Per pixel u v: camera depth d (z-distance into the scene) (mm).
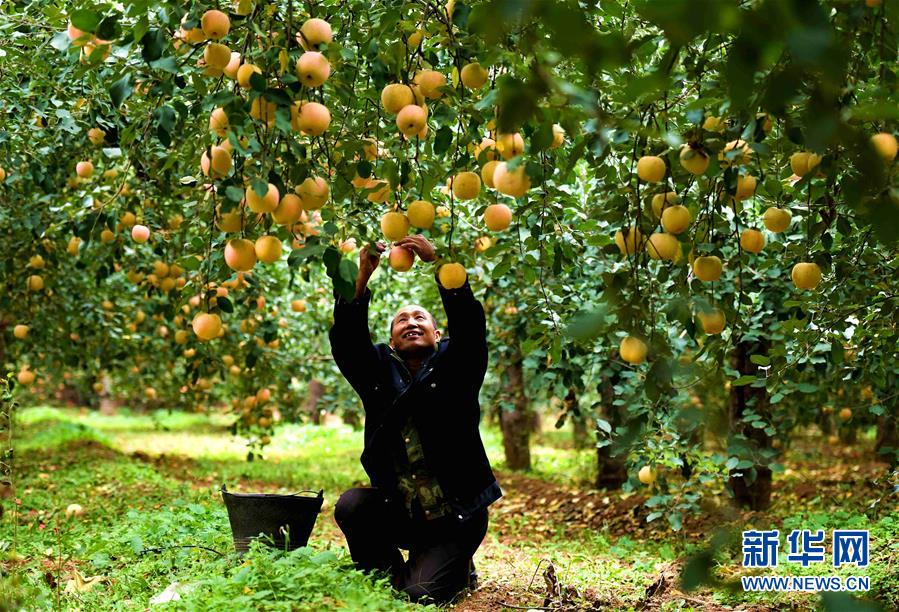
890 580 3838
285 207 2535
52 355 8219
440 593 3764
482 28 1460
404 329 4105
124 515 5855
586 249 4699
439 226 3643
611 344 4934
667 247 2643
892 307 3699
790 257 3742
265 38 2619
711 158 2484
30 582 3812
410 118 2713
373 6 3062
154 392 9609
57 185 5531
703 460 5109
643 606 3807
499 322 7375
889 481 4621
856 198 1794
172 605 3299
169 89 2752
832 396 6926
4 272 6004
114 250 5156
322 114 2557
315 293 7645
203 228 3877
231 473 9430
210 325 3021
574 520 7035
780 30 1354
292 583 3271
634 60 2756
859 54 2428
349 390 8938
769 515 6355
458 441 3852
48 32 3906
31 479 7816
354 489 3943
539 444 13750
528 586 4219
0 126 4227
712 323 2744
